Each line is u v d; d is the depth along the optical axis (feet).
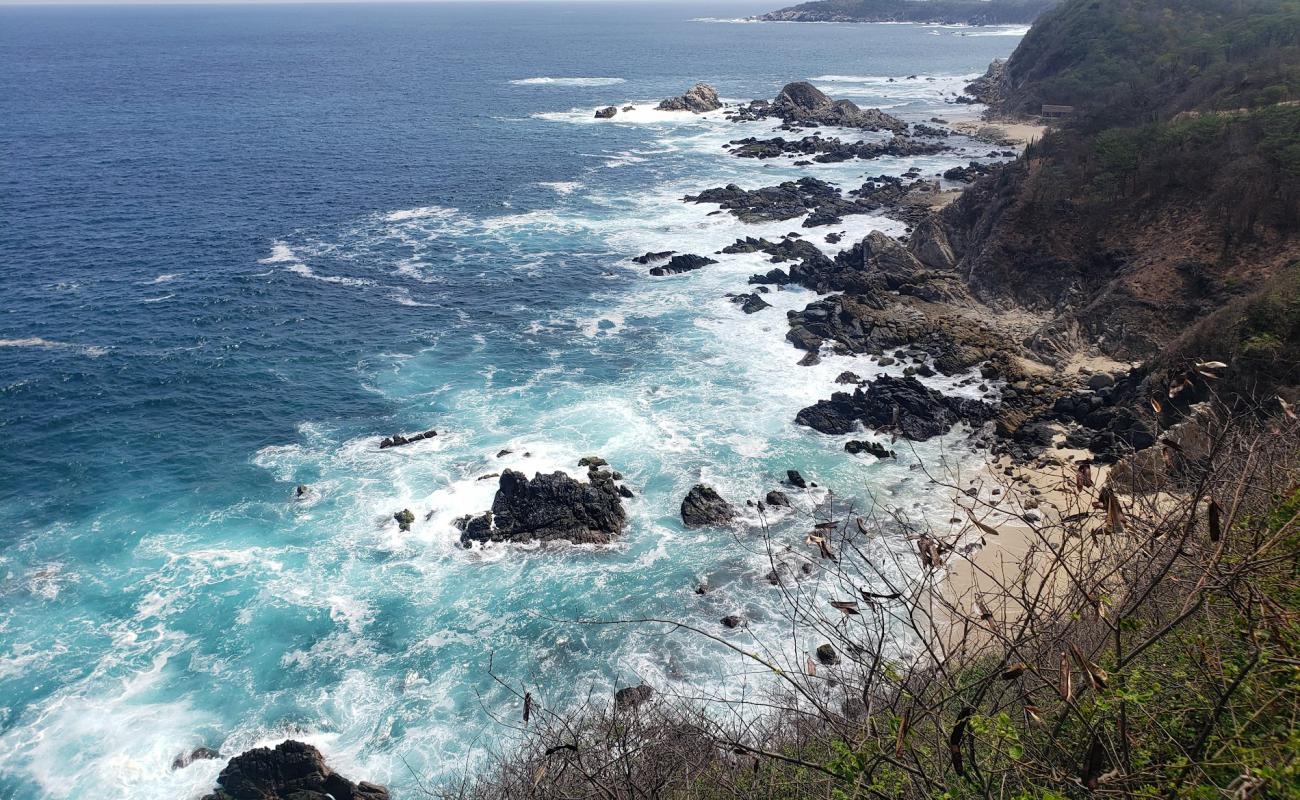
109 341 205.46
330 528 136.26
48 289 236.63
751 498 140.56
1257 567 27.37
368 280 247.91
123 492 146.51
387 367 193.16
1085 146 230.48
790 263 254.68
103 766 96.37
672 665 107.65
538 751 55.98
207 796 92.58
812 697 34.68
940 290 217.15
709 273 249.96
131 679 107.96
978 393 173.47
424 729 100.68
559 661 109.70
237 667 109.91
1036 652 29.35
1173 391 32.27
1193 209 196.24
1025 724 29.66
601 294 236.43
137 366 192.54
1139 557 33.71
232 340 207.10
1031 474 140.46
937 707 28.45
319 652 112.27
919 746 30.45
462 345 204.54
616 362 193.88
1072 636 34.78
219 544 132.87
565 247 277.44
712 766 41.27
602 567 126.31
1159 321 178.70
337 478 149.79
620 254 270.26
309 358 197.77
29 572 126.62
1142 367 157.69
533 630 115.14
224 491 146.30
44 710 103.35
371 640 114.11
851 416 164.04
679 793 40.52
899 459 150.92
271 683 107.55
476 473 150.10
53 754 97.86
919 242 241.55
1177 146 209.97
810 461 151.43
